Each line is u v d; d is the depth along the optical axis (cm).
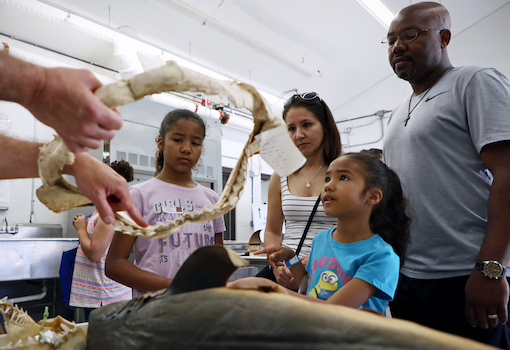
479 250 107
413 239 119
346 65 543
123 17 382
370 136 600
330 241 107
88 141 47
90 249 170
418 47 125
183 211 119
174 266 113
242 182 58
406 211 120
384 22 433
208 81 48
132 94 47
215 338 37
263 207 542
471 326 105
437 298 112
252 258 235
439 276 113
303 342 32
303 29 461
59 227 377
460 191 113
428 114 120
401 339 28
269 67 506
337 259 100
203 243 121
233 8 408
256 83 532
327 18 450
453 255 112
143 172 359
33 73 43
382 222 106
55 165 56
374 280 88
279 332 33
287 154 57
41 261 272
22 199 360
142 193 117
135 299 53
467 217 111
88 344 57
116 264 102
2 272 252
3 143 68
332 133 141
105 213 61
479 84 110
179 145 122
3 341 62
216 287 44
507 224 98
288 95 573
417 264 118
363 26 471
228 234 544
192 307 41
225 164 562
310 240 127
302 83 556
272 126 56
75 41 389
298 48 492
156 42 424
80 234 177
